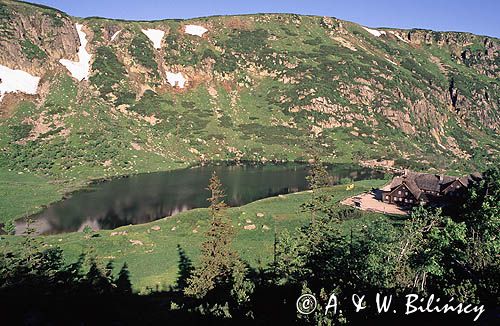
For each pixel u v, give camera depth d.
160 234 84.06
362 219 87.38
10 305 42.44
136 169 163.50
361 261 36.34
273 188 141.12
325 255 46.19
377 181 143.12
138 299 52.78
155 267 65.00
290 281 42.50
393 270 34.41
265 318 34.03
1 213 103.94
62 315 42.34
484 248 39.66
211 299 40.22
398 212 96.75
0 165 147.12
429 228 41.72
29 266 58.16
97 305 46.78
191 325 34.38
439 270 35.06
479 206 57.00
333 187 127.88
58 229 95.38
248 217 90.38
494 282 34.09
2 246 72.19
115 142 178.75
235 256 45.56
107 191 131.38
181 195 128.12
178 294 54.62
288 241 51.09
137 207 114.25
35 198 118.31
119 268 64.81
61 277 56.44
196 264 65.75
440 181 111.31
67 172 150.00
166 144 197.25
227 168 179.38
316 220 58.38
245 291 39.31
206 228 85.81
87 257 67.62
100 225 98.69
